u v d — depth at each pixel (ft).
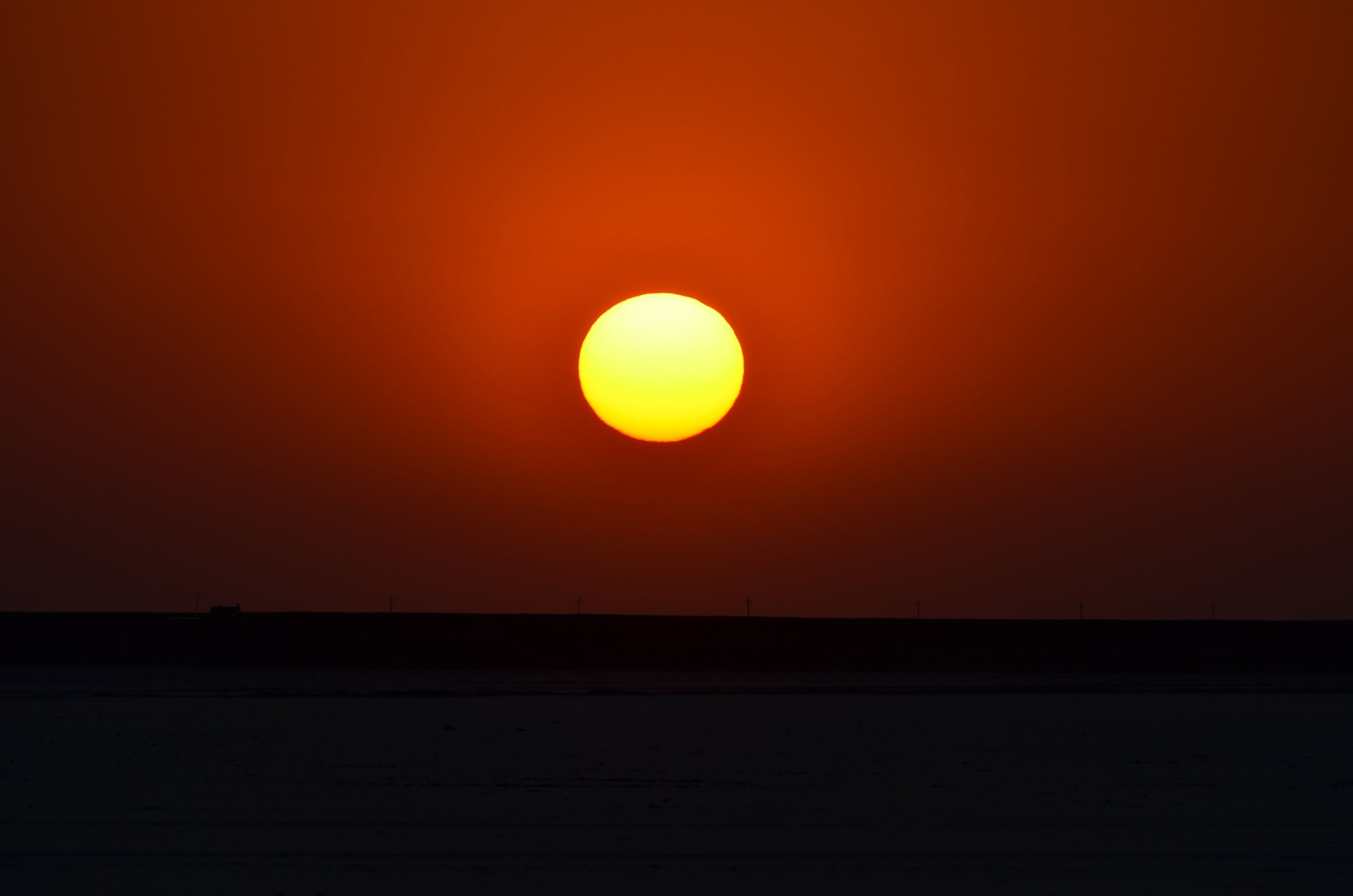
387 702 423.64
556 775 276.00
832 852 208.23
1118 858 205.67
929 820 232.53
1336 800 252.62
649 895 183.42
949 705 425.28
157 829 220.23
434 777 272.72
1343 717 394.52
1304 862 204.13
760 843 213.87
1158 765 294.87
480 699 434.71
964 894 185.78
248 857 202.08
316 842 212.23
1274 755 310.04
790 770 285.43
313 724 361.92
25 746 313.94
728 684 515.91
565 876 192.85
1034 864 201.87
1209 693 476.95
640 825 226.58
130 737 329.52
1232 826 228.43
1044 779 274.98
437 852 206.08
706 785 265.75
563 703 424.87
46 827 221.46
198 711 392.68
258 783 263.90
